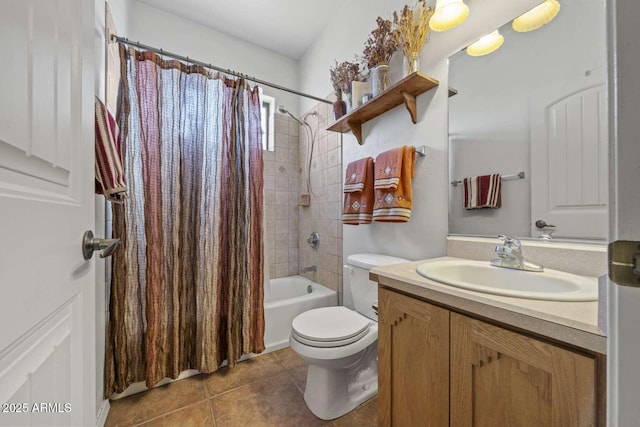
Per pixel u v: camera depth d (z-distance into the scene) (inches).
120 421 48.9
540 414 22.5
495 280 38.7
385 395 38.4
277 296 97.7
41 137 17.3
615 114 12.2
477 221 47.4
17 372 14.5
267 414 50.7
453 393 29.4
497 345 25.5
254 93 71.7
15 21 14.6
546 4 39.3
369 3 70.9
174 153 60.5
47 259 17.8
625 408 11.8
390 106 63.3
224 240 65.9
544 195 39.1
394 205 54.9
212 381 60.7
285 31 92.8
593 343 19.4
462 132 49.6
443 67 52.8
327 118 90.5
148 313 55.2
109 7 53.2
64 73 20.9
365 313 59.0
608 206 12.6
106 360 51.9
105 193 39.2
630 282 11.7
